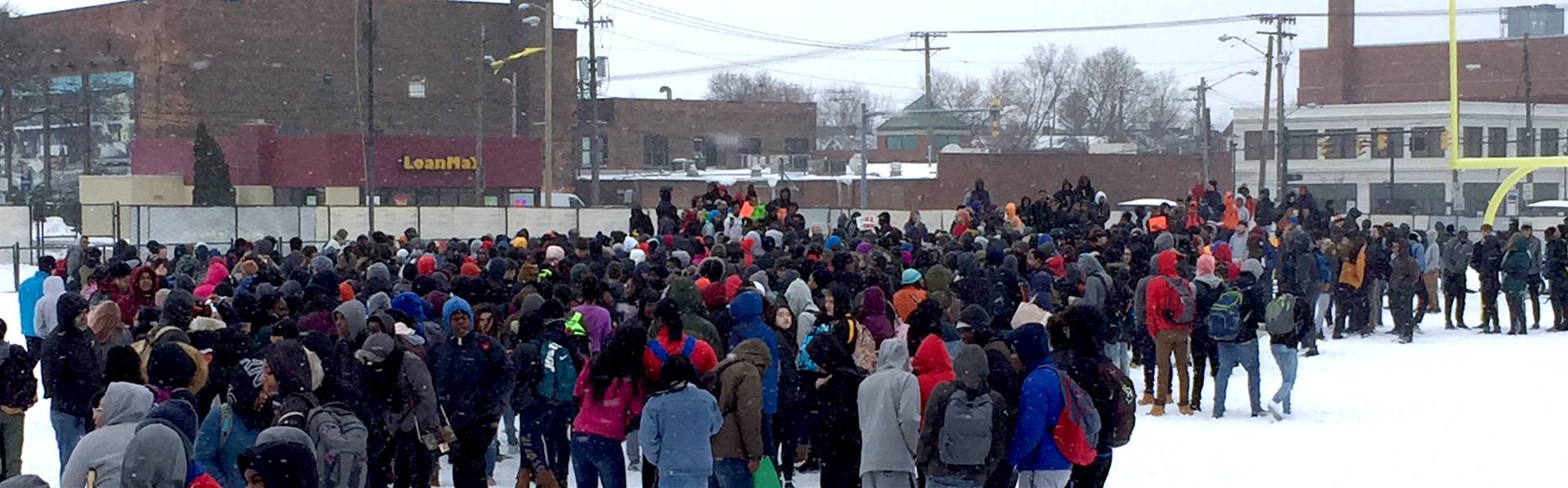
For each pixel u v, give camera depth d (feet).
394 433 34.27
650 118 297.53
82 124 247.29
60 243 168.25
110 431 25.20
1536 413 57.52
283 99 246.68
